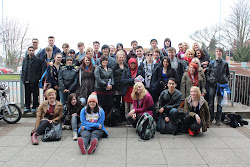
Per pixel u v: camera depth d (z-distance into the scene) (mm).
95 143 3828
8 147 4133
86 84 5391
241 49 31078
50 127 4621
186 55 5895
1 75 6895
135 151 3967
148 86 5445
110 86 5289
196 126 4637
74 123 4742
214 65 5578
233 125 5387
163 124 4918
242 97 6852
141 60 5867
